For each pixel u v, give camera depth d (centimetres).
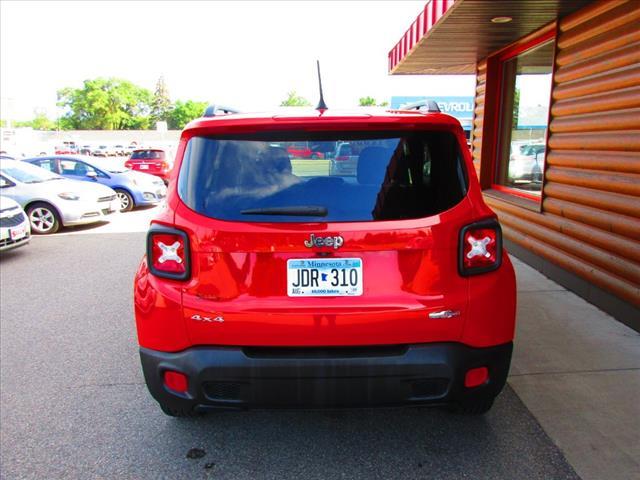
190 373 243
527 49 709
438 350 240
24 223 839
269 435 305
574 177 540
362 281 237
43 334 486
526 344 413
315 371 236
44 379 388
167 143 5738
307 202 241
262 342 240
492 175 855
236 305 238
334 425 314
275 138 249
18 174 1123
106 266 770
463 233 241
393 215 240
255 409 246
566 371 367
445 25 629
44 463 283
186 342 246
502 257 254
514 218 707
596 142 496
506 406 326
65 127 11038
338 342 238
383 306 237
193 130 256
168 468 277
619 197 459
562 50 579
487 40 718
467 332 243
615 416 311
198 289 241
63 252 883
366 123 245
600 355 391
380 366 236
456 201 246
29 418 331
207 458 285
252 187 245
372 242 235
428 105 274
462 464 272
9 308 568
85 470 276
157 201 1523
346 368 235
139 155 1862
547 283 579
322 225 237
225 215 241
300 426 314
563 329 442
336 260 236
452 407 287
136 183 1461
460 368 241
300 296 237
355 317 236
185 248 241
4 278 705
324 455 285
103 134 7788
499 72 820
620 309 457
